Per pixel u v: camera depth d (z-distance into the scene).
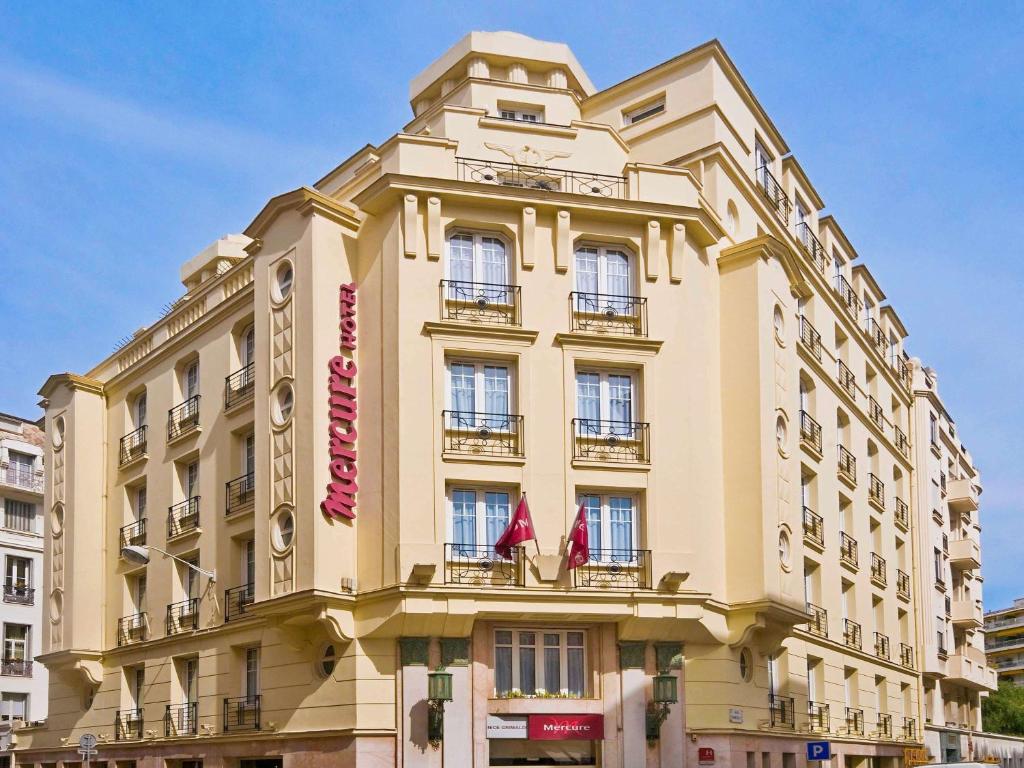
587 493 28.55
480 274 29.27
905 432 52.16
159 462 37.53
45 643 40.84
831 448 38.91
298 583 27.56
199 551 34.53
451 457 27.61
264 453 29.52
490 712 27.12
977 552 62.25
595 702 27.58
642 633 27.97
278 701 29.23
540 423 28.34
